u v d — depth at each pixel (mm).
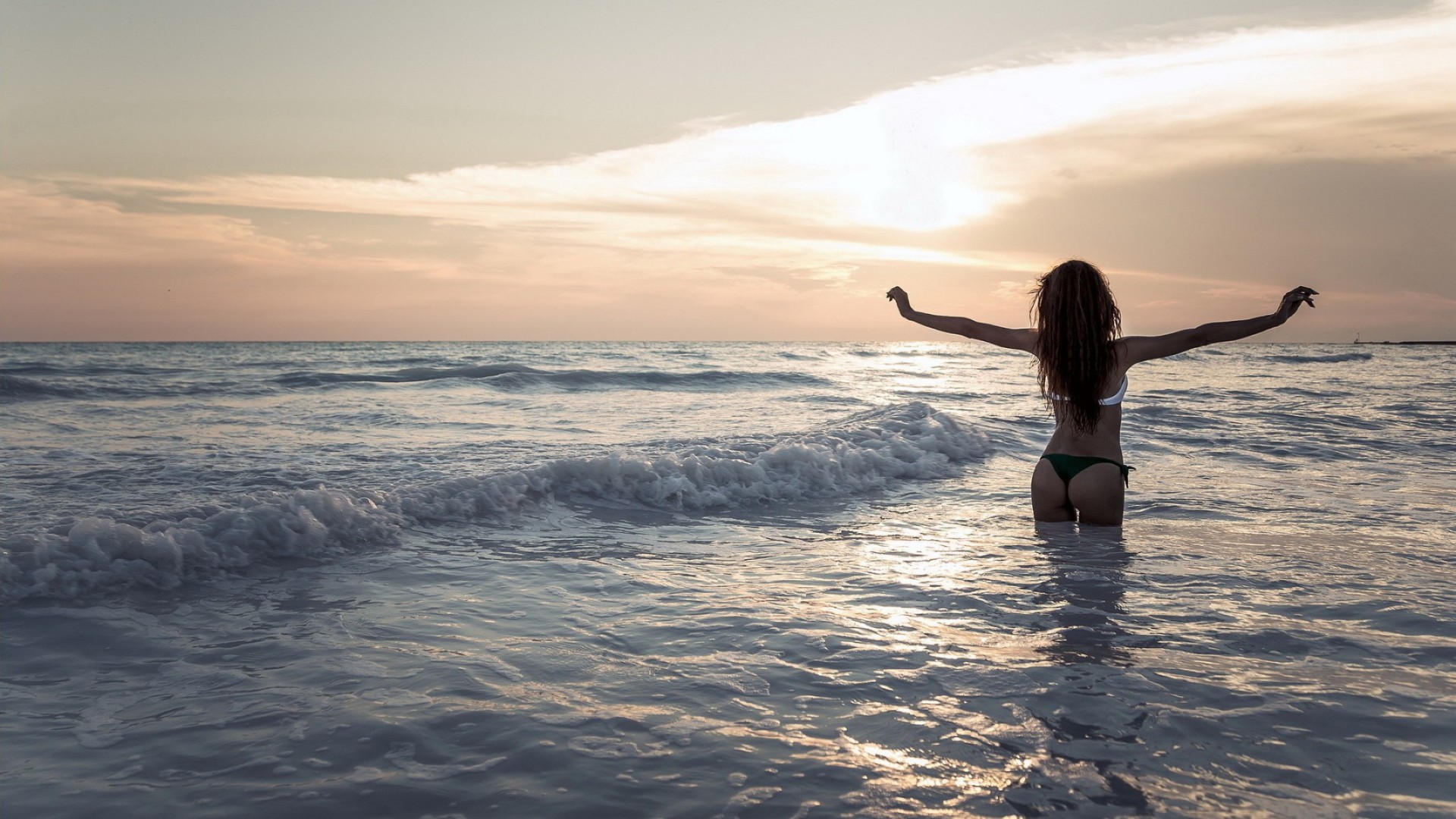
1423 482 6293
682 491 5328
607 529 4516
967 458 7582
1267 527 4586
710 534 4449
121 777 1774
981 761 1828
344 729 2008
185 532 3535
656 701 2174
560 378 18891
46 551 3250
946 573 3566
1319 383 20219
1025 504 5473
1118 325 4418
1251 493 5746
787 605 3084
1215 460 7543
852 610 3025
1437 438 9016
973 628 2805
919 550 4059
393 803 1663
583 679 2334
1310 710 2096
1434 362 35656
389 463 6711
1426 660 2482
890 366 31578
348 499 4238
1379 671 2387
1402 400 14570
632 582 3410
